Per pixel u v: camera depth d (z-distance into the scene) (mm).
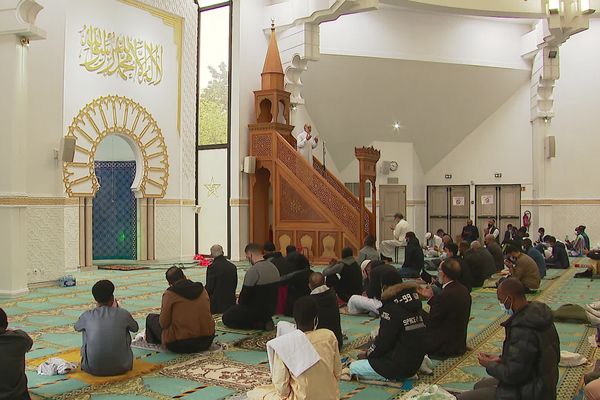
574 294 8328
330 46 14133
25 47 8180
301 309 3148
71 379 4234
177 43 12992
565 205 15336
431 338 4828
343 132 15508
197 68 13477
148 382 4195
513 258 8344
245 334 5746
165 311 4898
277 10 13172
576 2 11773
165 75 12719
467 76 15328
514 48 15578
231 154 12938
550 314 2938
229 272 6574
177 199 13023
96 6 11188
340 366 3139
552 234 15406
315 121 15094
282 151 12297
